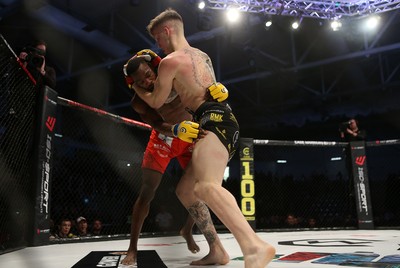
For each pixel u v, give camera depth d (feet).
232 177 41.68
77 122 35.19
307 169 44.55
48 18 34.14
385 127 41.86
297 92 46.16
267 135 47.75
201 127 5.82
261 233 17.42
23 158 11.19
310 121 46.37
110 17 36.42
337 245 10.37
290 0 28.60
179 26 6.89
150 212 26.40
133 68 6.62
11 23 34.47
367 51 36.27
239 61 43.04
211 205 5.20
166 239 14.83
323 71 42.19
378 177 40.78
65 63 41.24
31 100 11.62
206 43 40.22
